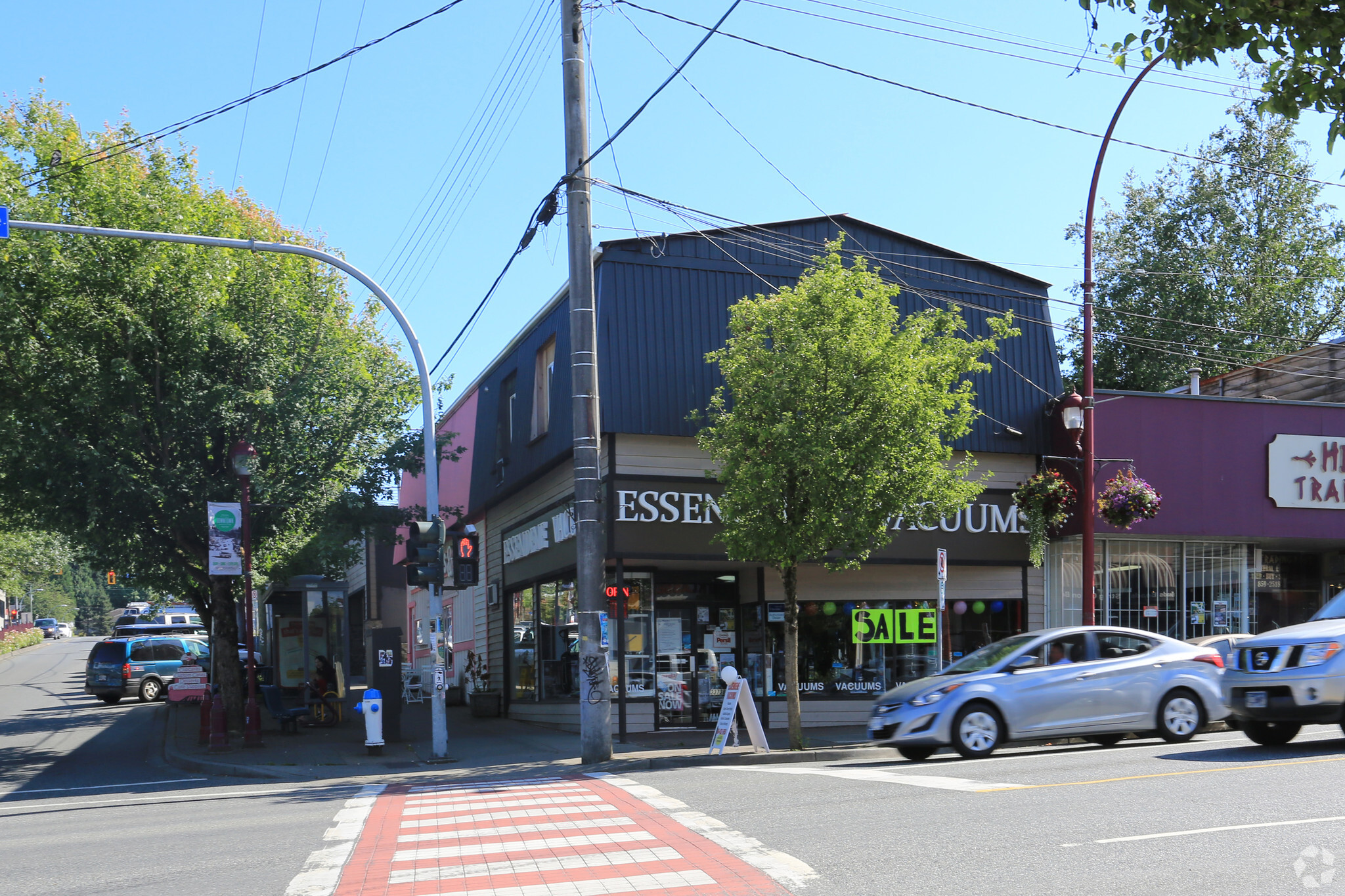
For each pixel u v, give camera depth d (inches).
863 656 815.7
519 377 951.6
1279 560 900.6
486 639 1122.7
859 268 642.8
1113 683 551.5
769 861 279.7
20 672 1921.8
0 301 736.3
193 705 1175.0
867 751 633.0
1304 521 839.1
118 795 567.8
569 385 787.4
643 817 362.3
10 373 775.7
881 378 609.3
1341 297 1369.3
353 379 914.1
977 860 271.0
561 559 826.2
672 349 759.1
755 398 626.5
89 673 1289.4
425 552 673.6
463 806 413.4
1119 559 842.8
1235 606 861.2
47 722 1063.6
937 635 815.1
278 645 1086.4
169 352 807.1
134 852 346.3
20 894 288.7
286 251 629.3
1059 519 772.0
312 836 357.7
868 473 609.9
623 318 751.1
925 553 794.2
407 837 346.3
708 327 772.0
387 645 792.9
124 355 784.9
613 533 731.4
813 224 811.4
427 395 684.1
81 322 776.3
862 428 609.0
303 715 884.6
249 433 833.5
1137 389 1414.9
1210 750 486.6
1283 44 346.6
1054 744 611.8
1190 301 1363.2
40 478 765.9
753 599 821.9
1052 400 831.1
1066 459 771.4
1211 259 1354.6
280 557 1103.0
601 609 619.8
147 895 278.5
